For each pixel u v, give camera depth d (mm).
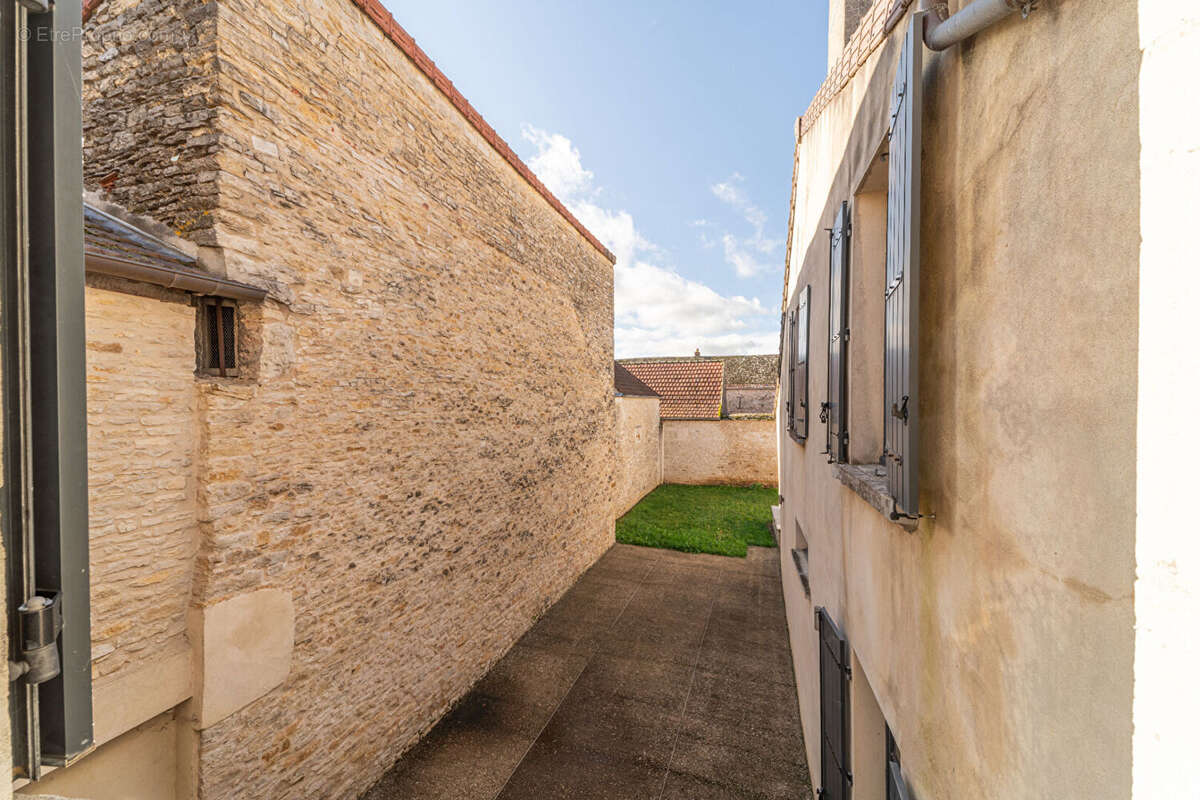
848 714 2928
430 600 4973
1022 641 1192
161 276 2662
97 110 3371
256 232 3258
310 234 3639
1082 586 981
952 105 1626
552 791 4219
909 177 1702
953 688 1569
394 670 4496
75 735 958
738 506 14773
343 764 3959
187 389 2980
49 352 907
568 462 8492
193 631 2986
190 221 3094
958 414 1562
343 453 3945
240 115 3158
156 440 2830
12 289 883
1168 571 792
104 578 2609
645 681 5875
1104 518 929
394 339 4453
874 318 2916
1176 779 773
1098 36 950
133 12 3262
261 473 3318
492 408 6066
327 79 3766
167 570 2883
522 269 6773
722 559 10258
